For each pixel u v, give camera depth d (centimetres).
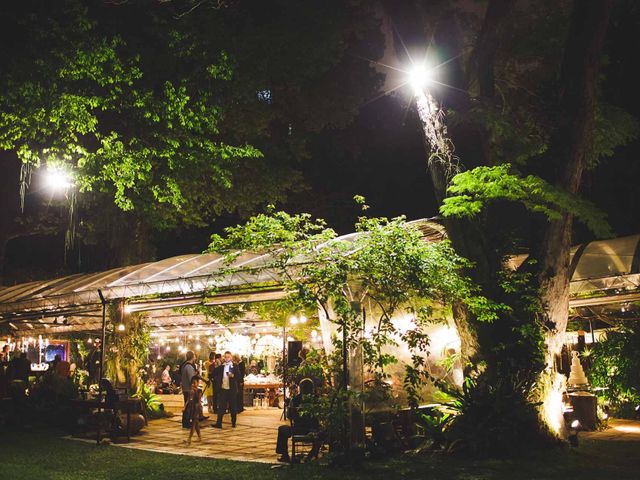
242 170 2591
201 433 1689
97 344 2123
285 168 2667
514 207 1714
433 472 1094
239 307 1945
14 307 2119
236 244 1302
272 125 2764
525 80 1744
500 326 1318
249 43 2119
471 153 1470
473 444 1217
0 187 2844
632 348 1883
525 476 1054
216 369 1820
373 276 1243
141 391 2023
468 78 1500
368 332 1337
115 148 1927
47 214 3002
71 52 1756
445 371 1528
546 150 1402
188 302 1681
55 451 1438
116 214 2544
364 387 1295
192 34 1978
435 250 1293
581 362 1959
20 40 1789
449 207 1314
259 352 2545
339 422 1193
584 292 1650
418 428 1338
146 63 2016
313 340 2097
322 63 2345
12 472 1197
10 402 1945
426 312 1336
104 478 1138
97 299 1861
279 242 1322
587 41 1375
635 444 1357
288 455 1252
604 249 1669
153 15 1947
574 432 1341
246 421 1933
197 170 2238
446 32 1449
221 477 1120
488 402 1259
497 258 1350
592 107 1382
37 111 1802
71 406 1797
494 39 1473
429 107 1445
